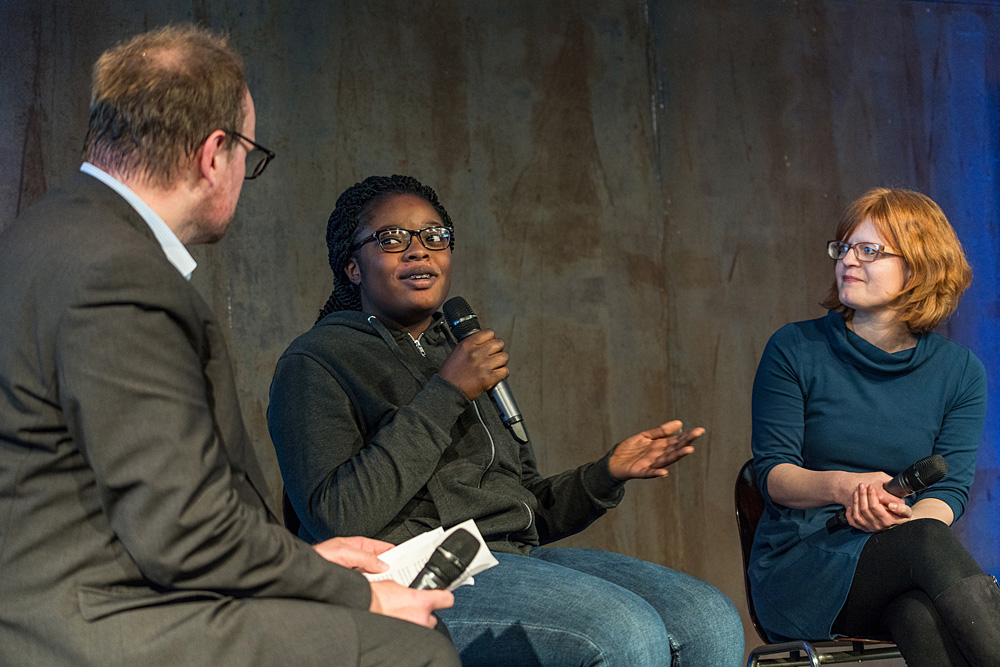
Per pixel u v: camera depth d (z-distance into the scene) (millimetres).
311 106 3416
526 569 1613
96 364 1007
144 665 1011
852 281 2156
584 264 3650
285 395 1740
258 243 3332
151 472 997
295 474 1669
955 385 2139
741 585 3707
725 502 3717
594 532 3592
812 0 3971
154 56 1212
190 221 1235
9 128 3109
